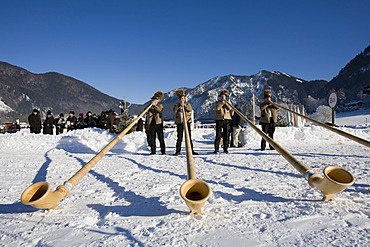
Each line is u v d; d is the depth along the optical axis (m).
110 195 3.33
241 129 11.74
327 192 2.54
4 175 4.97
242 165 5.40
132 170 5.20
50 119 14.97
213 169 5.04
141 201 2.99
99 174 4.81
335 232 1.92
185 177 4.36
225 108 8.21
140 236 1.99
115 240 1.93
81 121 17.73
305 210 2.43
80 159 7.39
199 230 2.07
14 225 2.31
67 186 2.62
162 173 4.79
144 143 10.50
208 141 16.48
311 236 1.88
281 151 3.19
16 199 3.25
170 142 15.59
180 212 2.54
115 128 15.25
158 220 2.33
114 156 7.89
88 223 2.36
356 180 3.65
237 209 2.57
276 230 2.02
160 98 8.46
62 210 2.71
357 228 1.98
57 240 1.97
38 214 2.60
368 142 3.53
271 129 9.06
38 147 10.57
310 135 11.93
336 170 2.52
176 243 1.84
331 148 8.38
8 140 10.86
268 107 8.88
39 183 2.46
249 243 1.82
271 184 3.60
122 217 2.45
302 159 5.98
